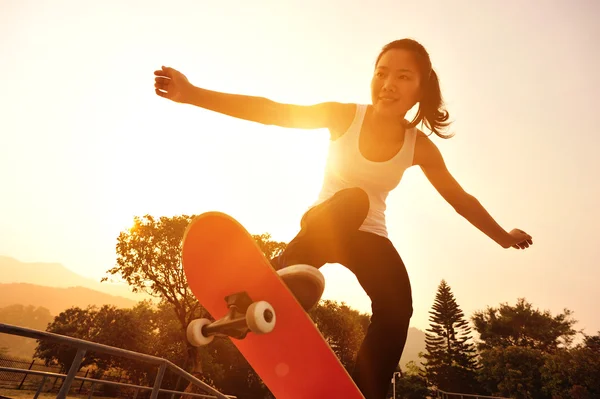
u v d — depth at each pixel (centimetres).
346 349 3772
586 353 2827
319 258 134
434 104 172
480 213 202
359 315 5650
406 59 157
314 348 116
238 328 103
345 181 167
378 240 159
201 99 121
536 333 4141
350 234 130
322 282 110
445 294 4844
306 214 131
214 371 2950
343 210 126
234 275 111
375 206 166
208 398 693
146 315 3291
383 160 163
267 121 142
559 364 2873
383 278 152
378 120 162
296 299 107
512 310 4359
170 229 2436
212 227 107
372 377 136
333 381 121
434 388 4234
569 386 2789
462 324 4666
